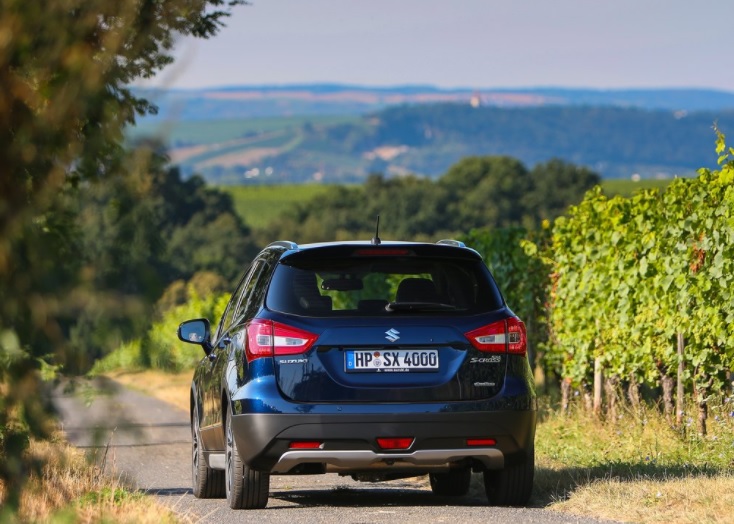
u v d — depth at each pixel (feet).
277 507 57.06
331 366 51.44
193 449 68.54
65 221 28.02
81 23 28.37
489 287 54.24
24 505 38.14
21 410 28.68
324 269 53.47
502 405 52.03
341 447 51.06
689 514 47.06
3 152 28.25
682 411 80.74
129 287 26.45
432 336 52.06
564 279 102.06
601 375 96.63
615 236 90.53
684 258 79.30
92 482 55.62
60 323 26.71
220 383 56.59
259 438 51.24
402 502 59.67
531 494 55.98
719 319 76.74
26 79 28.40
